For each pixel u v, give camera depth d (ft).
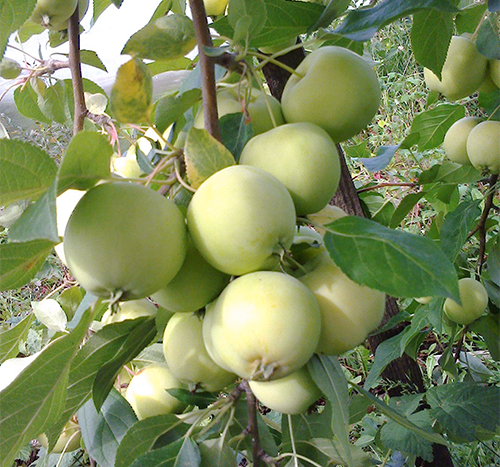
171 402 1.60
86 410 1.54
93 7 1.92
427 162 4.66
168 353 1.27
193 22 1.17
